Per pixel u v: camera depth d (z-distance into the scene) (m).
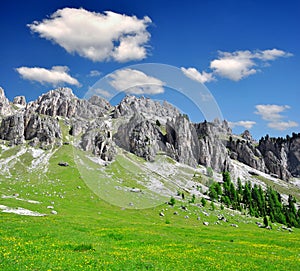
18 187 121.06
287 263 27.36
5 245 21.47
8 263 16.16
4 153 182.00
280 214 152.38
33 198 102.00
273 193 177.00
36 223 40.12
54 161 170.38
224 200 150.75
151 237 37.22
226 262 24.84
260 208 159.62
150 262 20.94
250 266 24.36
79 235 32.56
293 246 43.34
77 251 23.64
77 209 98.12
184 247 31.91
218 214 122.88
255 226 118.06
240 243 41.56
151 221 96.62
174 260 23.84
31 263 16.88
